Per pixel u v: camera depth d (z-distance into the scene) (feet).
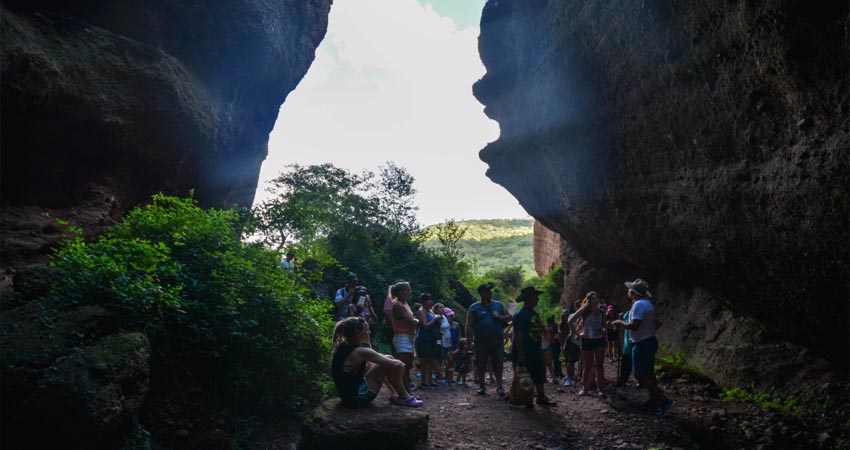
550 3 30.30
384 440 14.98
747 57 17.30
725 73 18.67
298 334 19.65
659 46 21.63
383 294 47.06
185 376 16.19
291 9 46.85
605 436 18.52
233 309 17.49
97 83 26.14
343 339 16.97
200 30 34.68
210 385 16.72
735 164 19.84
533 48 34.45
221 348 16.53
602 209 32.60
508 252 345.31
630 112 25.79
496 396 24.36
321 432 14.73
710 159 21.17
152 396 14.94
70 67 24.64
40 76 22.58
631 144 26.63
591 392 25.63
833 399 21.24
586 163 31.86
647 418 20.61
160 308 15.64
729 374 27.20
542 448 17.19
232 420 16.17
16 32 22.21
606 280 48.55
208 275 18.54
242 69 39.34
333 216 50.60
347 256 50.11
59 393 10.85
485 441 17.66
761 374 25.41
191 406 15.55
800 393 22.89
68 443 10.91
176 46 33.83
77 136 25.57
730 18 17.28
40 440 10.90
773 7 15.16
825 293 17.37
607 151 29.22
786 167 17.17
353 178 55.11
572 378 28.99
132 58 28.73
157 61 30.09
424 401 23.36
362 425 14.98
